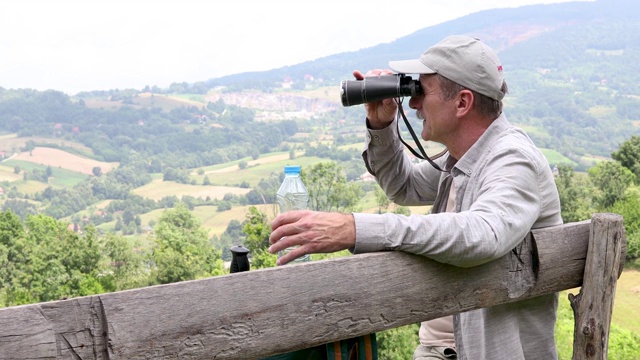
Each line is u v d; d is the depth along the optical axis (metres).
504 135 1.98
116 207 118.75
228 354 1.43
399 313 1.69
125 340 1.29
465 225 1.69
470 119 2.00
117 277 51.75
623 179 47.91
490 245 1.70
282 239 1.66
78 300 1.25
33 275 50.31
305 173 21.73
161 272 52.38
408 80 2.02
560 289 2.02
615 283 2.03
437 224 1.68
